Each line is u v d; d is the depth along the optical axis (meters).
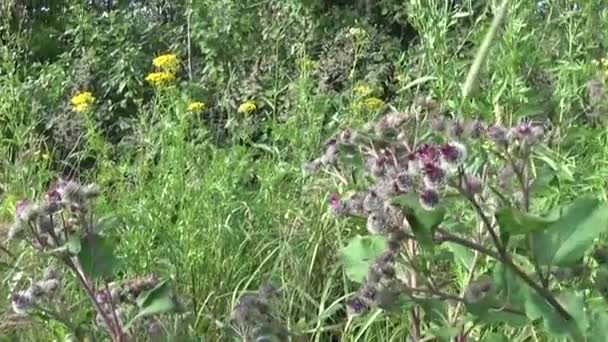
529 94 4.09
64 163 6.28
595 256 2.20
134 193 5.03
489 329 3.16
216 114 7.52
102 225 2.47
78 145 6.90
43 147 6.99
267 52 8.45
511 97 3.98
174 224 4.62
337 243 4.29
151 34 9.45
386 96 7.48
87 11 9.80
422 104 3.65
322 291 4.28
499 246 2.08
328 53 7.52
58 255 2.38
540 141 2.27
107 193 5.41
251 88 7.19
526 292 2.15
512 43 4.08
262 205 4.86
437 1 4.56
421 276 2.39
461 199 2.42
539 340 3.22
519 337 3.19
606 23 4.89
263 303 2.64
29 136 6.21
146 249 4.25
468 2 4.64
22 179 5.40
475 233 2.66
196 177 4.98
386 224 2.20
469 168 2.38
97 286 2.56
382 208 2.21
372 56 7.68
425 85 5.73
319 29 8.84
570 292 2.10
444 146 2.05
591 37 4.89
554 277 2.19
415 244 2.58
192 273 4.32
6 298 3.66
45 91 7.75
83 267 2.39
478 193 2.17
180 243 4.36
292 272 4.34
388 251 2.28
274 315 2.88
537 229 2.02
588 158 4.02
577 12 4.85
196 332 3.69
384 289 2.27
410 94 5.74
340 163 3.16
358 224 4.23
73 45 9.43
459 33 4.98
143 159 5.66
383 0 9.10
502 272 2.19
